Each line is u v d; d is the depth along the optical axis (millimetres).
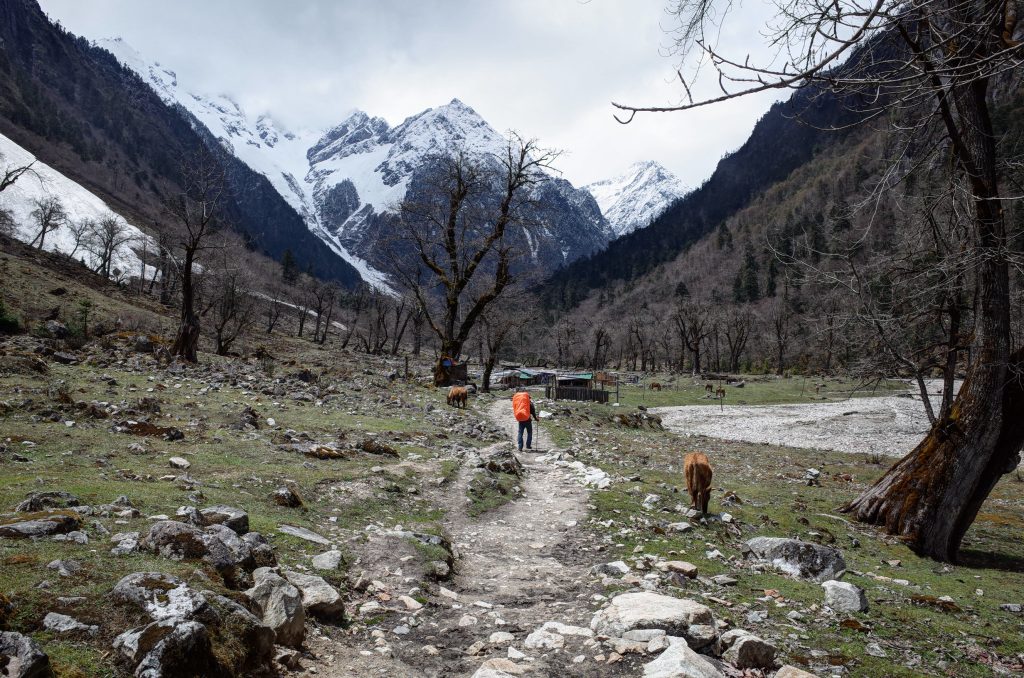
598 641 5258
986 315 12102
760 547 8820
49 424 11711
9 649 3293
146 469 9383
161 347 29328
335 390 24438
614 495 11727
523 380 74500
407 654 5059
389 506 9773
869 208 5480
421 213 34438
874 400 63219
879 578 8898
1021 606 7973
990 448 12023
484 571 7719
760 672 4887
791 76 2625
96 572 4473
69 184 163875
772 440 40219
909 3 2527
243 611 4340
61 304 50906
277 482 9555
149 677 3404
